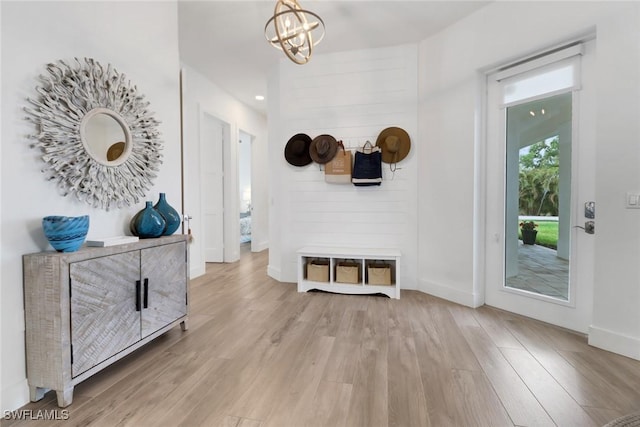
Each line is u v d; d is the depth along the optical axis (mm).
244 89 5004
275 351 2139
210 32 3250
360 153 3535
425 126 3449
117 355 1837
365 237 3697
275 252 4191
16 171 1555
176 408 1546
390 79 3562
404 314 2832
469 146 2994
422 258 3533
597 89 2127
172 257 2324
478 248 3021
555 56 2455
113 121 2078
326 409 1535
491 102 2959
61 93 1737
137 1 2316
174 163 2707
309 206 3846
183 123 2945
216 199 5359
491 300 3025
